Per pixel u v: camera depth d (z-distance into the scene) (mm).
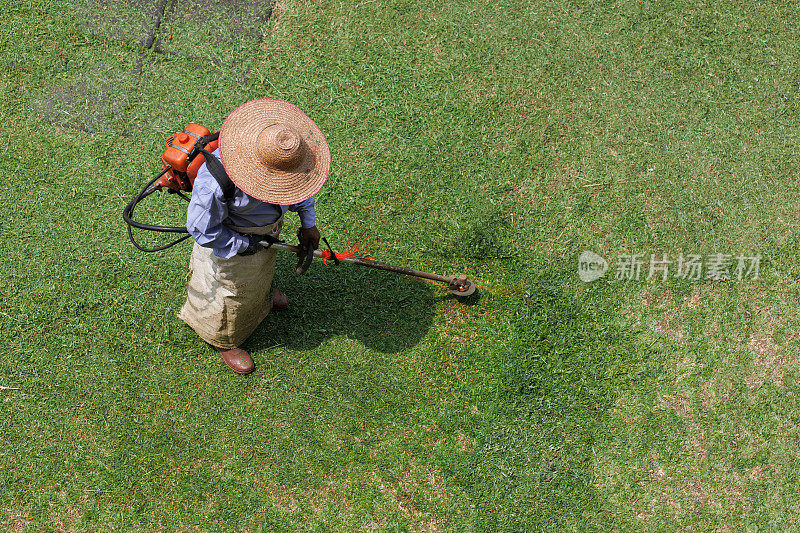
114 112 5320
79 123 5270
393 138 5352
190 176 3441
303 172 3477
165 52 5547
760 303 4906
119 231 4934
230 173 3322
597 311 4859
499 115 5457
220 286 3988
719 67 5672
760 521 4332
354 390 4598
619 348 4766
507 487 4363
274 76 5520
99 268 4820
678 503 4379
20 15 5594
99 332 4664
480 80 5586
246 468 4363
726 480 4434
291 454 4414
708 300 4914
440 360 4707
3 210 4953
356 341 4746
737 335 4816
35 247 4859
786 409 4598
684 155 5352
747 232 5117
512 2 5863
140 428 4434
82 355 4598
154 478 4316
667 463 4465
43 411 4438
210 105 5379
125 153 5191
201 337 4500
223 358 4605
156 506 4254
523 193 5215
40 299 4715
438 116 5438
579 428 4527
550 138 5383
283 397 4562
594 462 4457
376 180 5211
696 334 4816
